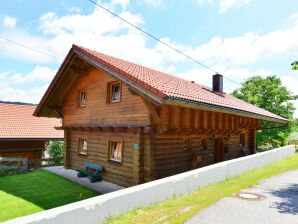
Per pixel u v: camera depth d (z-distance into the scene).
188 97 8.71
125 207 5.49
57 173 12.70
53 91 13.34
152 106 8.43
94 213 4.85
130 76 8.36
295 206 6.43
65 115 14.41
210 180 8.29
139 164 9.22
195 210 5.91
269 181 9.34
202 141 12.52
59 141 19.86
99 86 11.84
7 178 11.79
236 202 6.67
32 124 19.17
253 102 23.17
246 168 10.91
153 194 6.17
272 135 22.39
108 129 10.73
